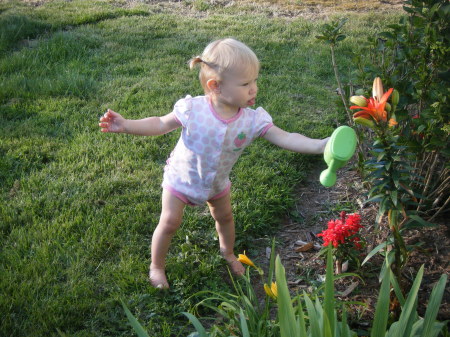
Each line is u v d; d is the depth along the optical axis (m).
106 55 3.46
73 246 1.78
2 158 2.26
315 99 2.99
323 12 4.65
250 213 2.00
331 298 1.10
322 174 1.15
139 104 2.79
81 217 1.92
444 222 1.94
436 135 1.67
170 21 4.24
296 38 3.91
